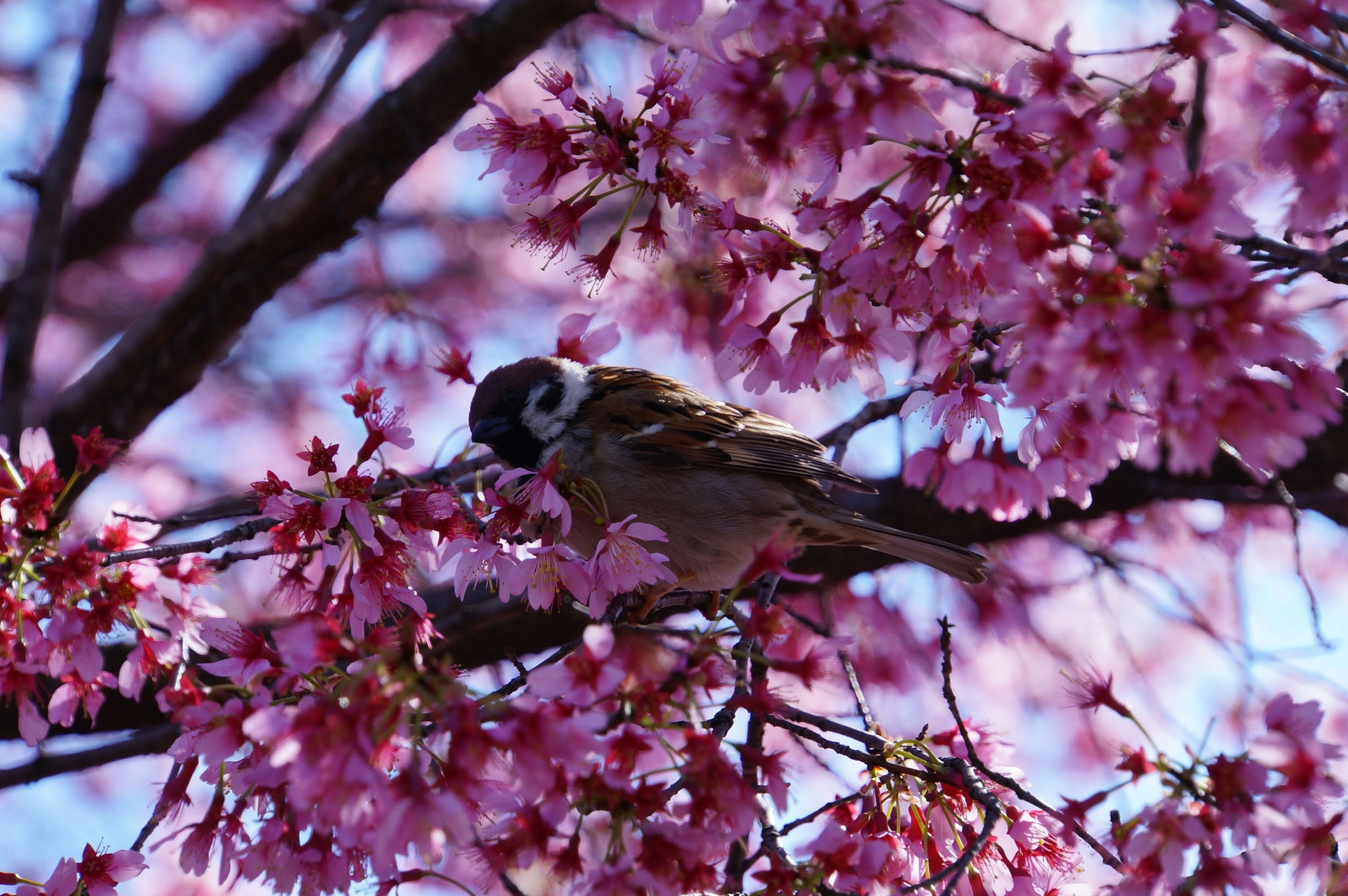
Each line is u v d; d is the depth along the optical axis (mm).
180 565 7477
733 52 6527
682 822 5680
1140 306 5387
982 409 7137
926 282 6805
